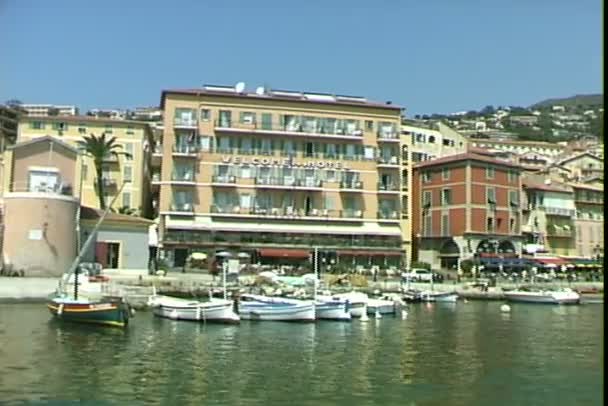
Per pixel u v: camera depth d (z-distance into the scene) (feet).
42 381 85.87
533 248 359.05
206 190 314.55
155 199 361.71
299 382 89.30
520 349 126.00
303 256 314.96
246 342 127.65
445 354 117.70
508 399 81.25
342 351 118.83
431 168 364.17
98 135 326.85
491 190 352.49
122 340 123.85
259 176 321.32
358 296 192.85
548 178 415.64
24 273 214.28
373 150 337.93
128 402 76.02
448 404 78.13
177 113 315.78
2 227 219.00
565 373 99.19
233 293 203.10
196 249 305.53
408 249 360.69
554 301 261.85
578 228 395.75
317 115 331.57
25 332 129.18
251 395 81.10
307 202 326.44
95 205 317.42
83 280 196.24
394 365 104.42
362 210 332.19
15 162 242.99
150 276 228.63
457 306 240.12
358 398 80.28
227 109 320.70
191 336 132.98
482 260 337.31
